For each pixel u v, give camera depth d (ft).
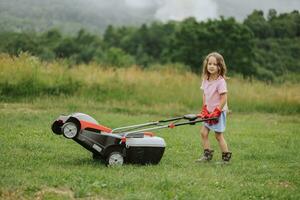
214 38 221.25
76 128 27.25
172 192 23.13
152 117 55.21
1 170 25.57
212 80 31.35
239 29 217.77
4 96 57.67
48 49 248.32
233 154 34.63
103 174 25.63
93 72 66.39
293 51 229.86
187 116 30.01
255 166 30.68
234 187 25.07
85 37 333.83
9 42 212.02
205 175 27.30
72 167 27.58
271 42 238.48
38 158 29.58
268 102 67.00
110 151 28.04
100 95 62.28
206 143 31.63
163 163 29.94
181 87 66.90
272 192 24.29
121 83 64.95
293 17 262.06
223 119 31.04
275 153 35.22
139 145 28.58
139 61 300.81
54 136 37.86
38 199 21.68
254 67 211.00
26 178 24.17
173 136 41.45
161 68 77.25
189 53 229.04
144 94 63.98
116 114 54.85
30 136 37.19
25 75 60.44
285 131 48.52
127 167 27.84
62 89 61.41
